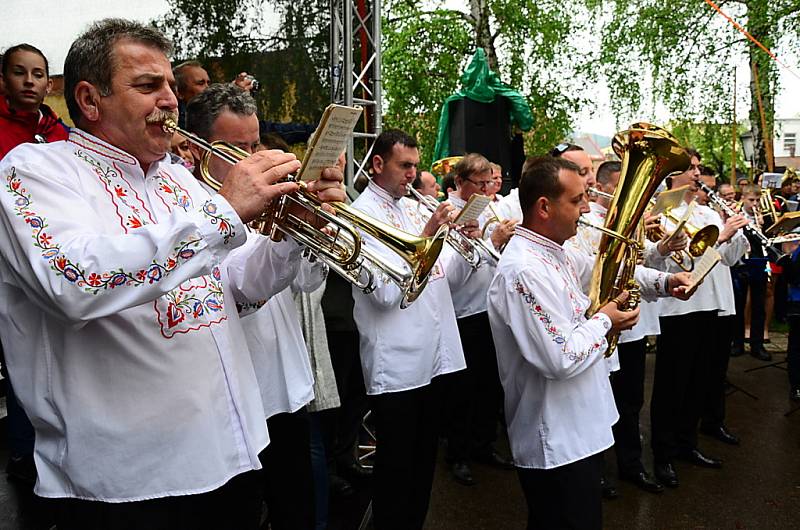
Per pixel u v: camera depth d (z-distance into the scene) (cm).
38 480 139
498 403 419
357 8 525
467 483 384
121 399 133
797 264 516
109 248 123
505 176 682
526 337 213
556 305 215
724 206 437
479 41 1206
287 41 481
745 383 595
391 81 1262
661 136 250
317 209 162
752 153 1137
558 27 1227
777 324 851
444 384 294
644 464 414
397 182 305
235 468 145
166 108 145
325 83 495
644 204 256
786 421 493
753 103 1223
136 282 123
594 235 387
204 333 144
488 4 1207
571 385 218
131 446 133
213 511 151
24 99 300
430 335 281
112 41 141
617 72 1305
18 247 126
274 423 224
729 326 445
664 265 366
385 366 273
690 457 414
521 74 1226
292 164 142
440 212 286
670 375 378
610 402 233
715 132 1320
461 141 675
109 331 133
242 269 177
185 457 136
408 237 173
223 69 463
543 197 231
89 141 144
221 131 199
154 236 126
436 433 289
